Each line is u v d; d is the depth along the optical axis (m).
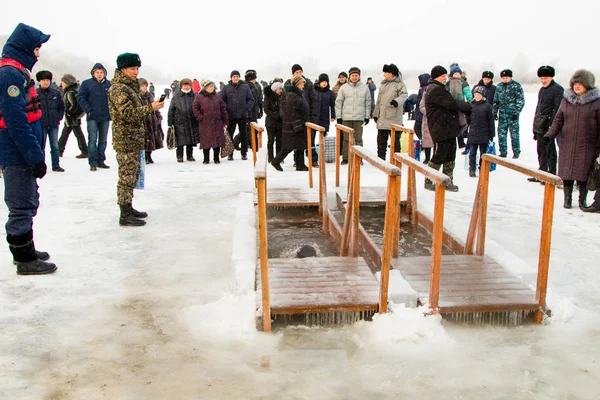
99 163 10.12
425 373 2.95
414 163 3.93
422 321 3.46
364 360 3.08
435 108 7.45
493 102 11.44
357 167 4.45
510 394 2.76
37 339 3.33
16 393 2.75
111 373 2.95
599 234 5.74
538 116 8.46
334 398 2.71
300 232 6.19
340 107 10.34
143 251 5.05
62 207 6.81
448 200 7.30
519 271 4.34
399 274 4.08
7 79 3.92
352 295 3.68
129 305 3.84
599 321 3.65
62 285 4.21
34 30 4.10
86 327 3.49
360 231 5.61
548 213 3.53
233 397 2.72
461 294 3.75
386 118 9.59
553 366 3.04
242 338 3.34
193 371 2.97
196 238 5.46
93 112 9.64
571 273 4.56
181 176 9.18
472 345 3.28
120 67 5.68
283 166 10.48
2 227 5.79
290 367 3.01
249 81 12.43
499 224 6.14
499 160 4.25
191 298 3.96
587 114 6.48
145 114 5.67
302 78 9.44
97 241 5.36
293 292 3.73
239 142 12.08
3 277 4.37
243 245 4.91
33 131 4.23
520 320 3.63
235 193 7.68
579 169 6.65
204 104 10.41
